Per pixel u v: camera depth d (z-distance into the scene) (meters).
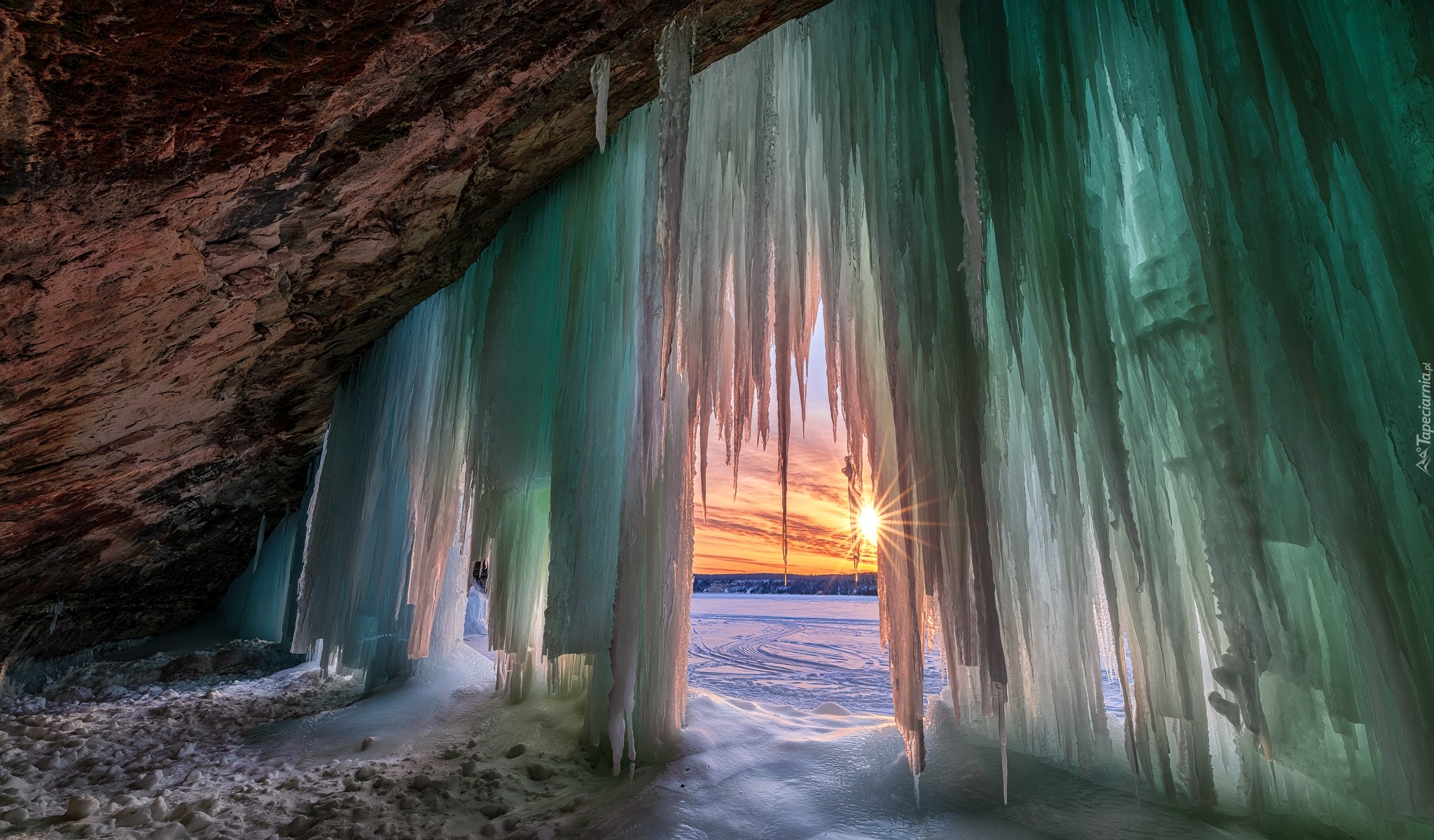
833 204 3.01
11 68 1.64
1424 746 1.73
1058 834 2.12
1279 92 2.16
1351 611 1.92
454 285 5.14
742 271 3.64
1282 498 2.12
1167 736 2.37
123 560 6.38
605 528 3.64
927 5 2.81
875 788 2.64
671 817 2.50
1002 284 2.48
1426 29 2.01
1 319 2.53
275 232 3.12
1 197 2.01
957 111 2.46
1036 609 2.70
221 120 2.17
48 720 5.13
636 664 3.23
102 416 3.75
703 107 3.59
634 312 3.77
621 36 2.77
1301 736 2.11
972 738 2.82
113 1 1.57
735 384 3.71
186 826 2.92
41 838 2.80
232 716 5.39
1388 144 2.04
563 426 3.88
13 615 5.56
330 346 5.25
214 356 3.99
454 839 2.75
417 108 2.68
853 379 3.11
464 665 5.75
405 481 5.37
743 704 4.15
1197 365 2.26
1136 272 2.53
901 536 2.64
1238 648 2.08
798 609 19.41
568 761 3.56
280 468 7.28
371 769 3.63
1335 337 2.01
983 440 2.45
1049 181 2.54
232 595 9.20
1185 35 2.36
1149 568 2.33
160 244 2.67
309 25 1.93
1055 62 2.58
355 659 5.63
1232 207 2.17
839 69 3.08
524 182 4.07
